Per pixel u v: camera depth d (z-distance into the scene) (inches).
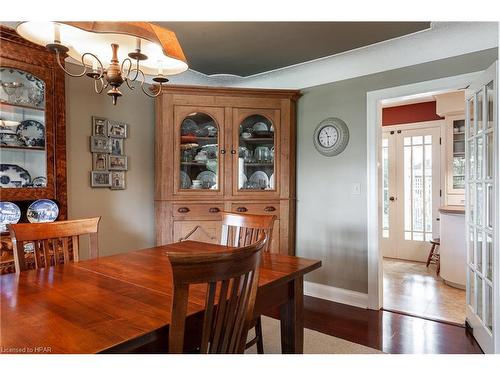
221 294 37.1
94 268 61.1
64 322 37.4
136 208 122.6
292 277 58.6
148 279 54.1
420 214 189.6
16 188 82.8
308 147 131.0
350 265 120.5
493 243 77.7
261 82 139.6
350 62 116.6
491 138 81.8
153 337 35.5
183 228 120.0
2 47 79.7
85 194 107.0
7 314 39.6
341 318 107.4
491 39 93.4
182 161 122.4
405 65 108.3
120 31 54.6
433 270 168.6
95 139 108.9
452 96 171.6
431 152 186.2
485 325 84.2
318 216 128.6
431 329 99.0
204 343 36.3
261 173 131.0
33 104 86.8
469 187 99.3
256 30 94.6
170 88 118.0
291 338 62.3
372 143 114.6
